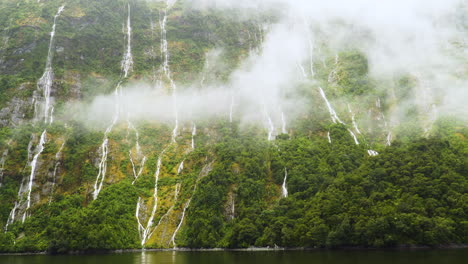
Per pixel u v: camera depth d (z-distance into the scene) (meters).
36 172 128.38
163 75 186.62
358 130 143.62
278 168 117.19
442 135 125.44
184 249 101.44
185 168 133.12
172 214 113.06
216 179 110.81
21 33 177.50
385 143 136.62
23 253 103.75
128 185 124.75
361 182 98.25
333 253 79.56
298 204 101.12
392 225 84.19
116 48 193.38
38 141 137.75
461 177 94.69
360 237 85.44
